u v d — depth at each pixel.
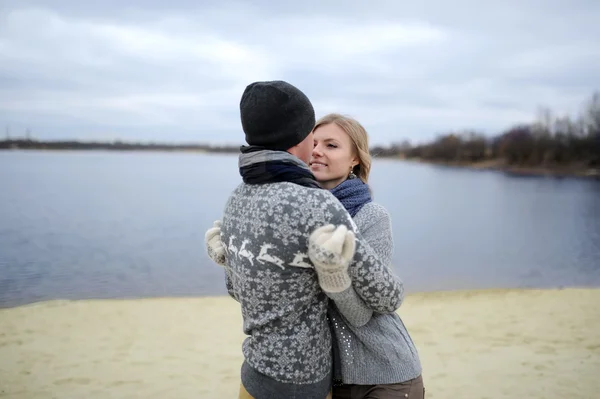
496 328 7.25
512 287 12.89
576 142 82.31
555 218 34.09
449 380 5.11
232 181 78.38
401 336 1.88
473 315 8.18
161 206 39.97
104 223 29.30
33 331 7.20
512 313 8.27
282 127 1.65
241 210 1.72
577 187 66.69
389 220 1.93
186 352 6.26
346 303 1.66
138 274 14.71
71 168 116.25
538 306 8.84
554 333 6.90
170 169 122.75
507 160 104.69
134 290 12.21
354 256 1.60
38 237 23.53
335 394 1.92
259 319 1.67
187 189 59.84
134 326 7.54
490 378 5.14
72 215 33.25
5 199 44.03
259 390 1.68
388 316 1.90
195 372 5.52
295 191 1.59
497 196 53.84
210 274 14.72
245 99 1.71
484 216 35.25
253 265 1.64
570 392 4.71
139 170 114.75
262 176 1.65
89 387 5.04
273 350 1.65
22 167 115.00
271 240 1.59
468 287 12.78
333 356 1.86
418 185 72.12
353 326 1.82
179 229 27.06
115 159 189.38
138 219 31.42
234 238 1.74
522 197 53.00
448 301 9.63
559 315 8.04
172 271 15.27
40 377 5.32
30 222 29.28
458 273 15.20
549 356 5.84
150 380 5.26
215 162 169.12
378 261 1.66
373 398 1.83
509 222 31.69
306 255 1.58
